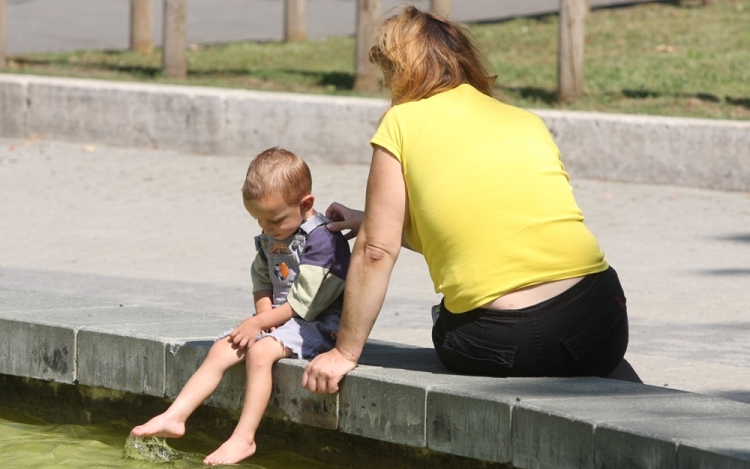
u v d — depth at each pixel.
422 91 13.28
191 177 39.75
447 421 12.21
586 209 34.66
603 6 69.94
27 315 16.42
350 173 40.06
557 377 12.84
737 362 18.22
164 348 14.68
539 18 67.19
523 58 56.25
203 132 43.19
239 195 37.31
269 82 50.47
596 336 12.77
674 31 60.19
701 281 25.38
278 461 14.09
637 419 10.95
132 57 60.59
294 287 14.10
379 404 12.83
